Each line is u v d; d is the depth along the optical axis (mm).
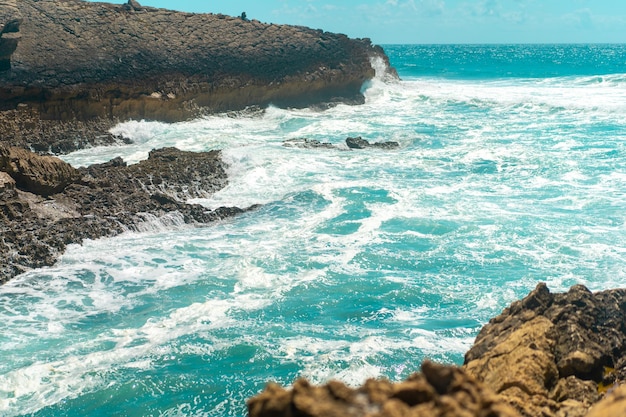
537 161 26219
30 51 32562
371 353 11305
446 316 12969
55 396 10484
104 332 12750
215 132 34469
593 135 31281
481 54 162250
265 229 18844
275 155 27188
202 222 19641
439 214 19594
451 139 31688
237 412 9914
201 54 39188
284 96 42625
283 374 10852
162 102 36156
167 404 10188
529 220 18859
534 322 8266
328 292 14234
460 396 4125
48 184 19516
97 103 33594
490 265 15562
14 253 15969
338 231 18438
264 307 13602
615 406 4570
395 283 14562
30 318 13445
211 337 12258
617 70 83125
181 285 14883
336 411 3824
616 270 15047
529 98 43938
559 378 7512
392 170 25594
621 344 8164
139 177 21938
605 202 20594
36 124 31188
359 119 38531
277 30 44406
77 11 35906
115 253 16891
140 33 37375
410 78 69250
